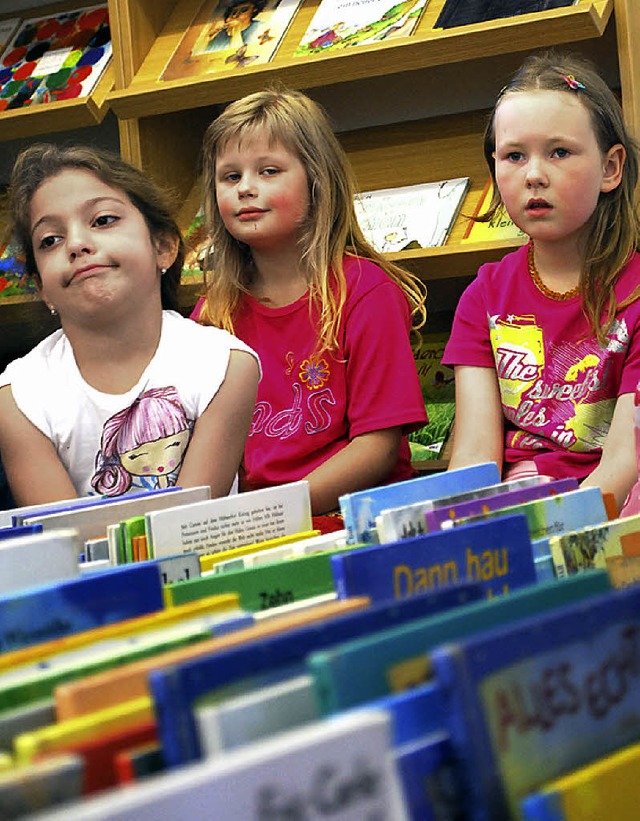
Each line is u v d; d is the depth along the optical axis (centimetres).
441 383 234
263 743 29
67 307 130
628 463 150
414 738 34
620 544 63
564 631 36
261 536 82
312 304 181
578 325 163
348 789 29
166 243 138
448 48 208
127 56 238
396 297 183
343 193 185
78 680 38
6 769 32
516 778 34
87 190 127
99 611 49
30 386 138
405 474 189
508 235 214
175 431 134
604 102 160
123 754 33
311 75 219
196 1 250
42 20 270
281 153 180
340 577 50
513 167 161
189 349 136
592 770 35
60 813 25
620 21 205
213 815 27
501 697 34
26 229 132
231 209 182
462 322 175
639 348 158
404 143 245
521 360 166
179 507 78
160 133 245
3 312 246
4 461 141
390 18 220
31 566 57
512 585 56
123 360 135
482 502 71
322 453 180
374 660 35
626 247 162
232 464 136
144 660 39
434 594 41
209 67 230
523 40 204
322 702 34
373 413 176
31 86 250
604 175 161
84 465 137
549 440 164
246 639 40
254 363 138
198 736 33
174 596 56
